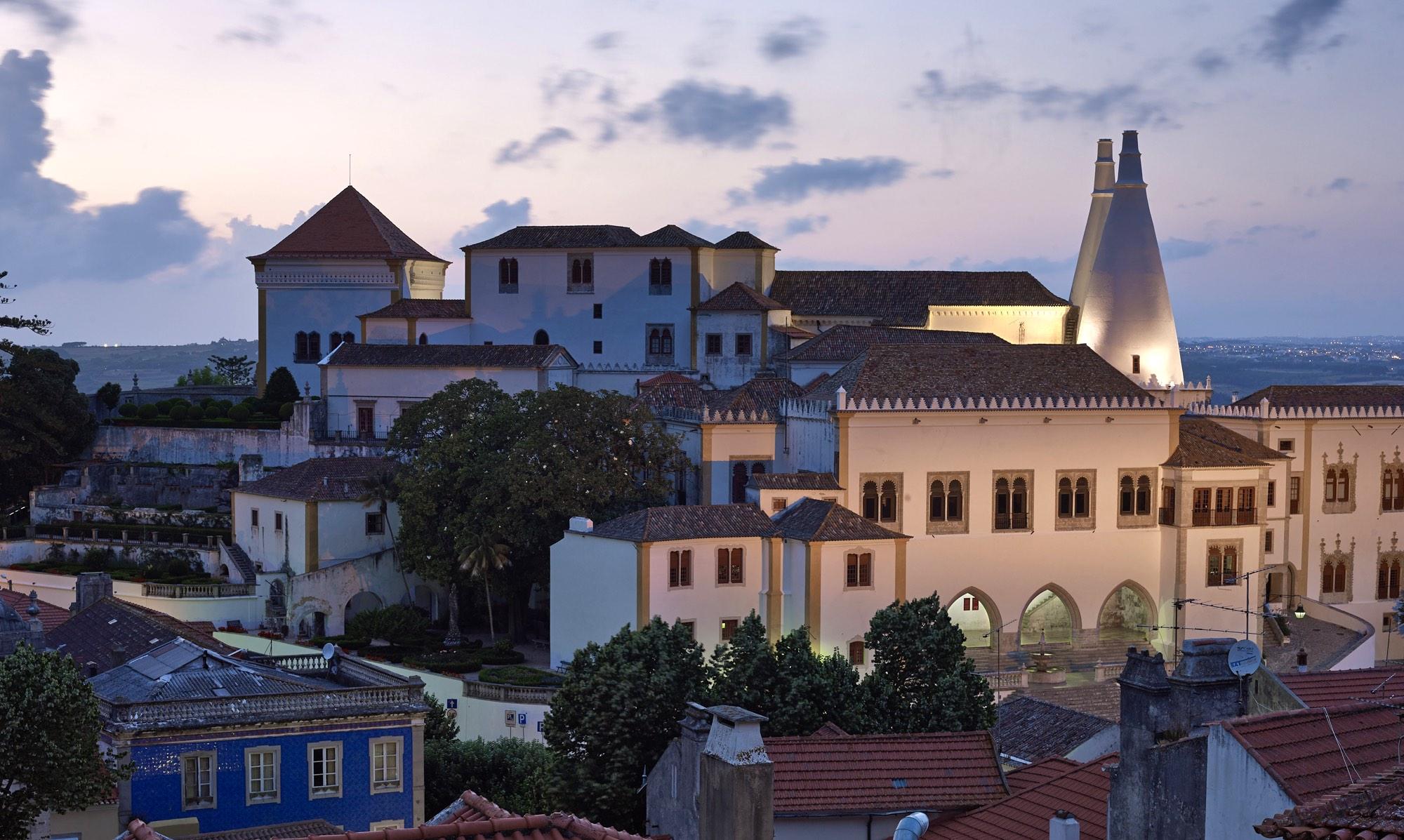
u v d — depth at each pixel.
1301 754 30.92
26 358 134.62
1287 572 113.50
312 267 149.38
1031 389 103.44
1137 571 104.75
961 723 67.00
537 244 142.50
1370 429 115.69
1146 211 140.38
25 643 55.28
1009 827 44.59
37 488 130.88
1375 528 116.25
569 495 101.19
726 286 143.00
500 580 104.25
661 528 91.44
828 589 91.75
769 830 32.22
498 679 91.38
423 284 154.62
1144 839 34.38
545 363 128.75
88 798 51.94
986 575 101.50
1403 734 32.28
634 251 140.38
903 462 100.00
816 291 144.38
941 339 125.94
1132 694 35.97
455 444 104.50
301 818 58.75
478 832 29.61
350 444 129.50
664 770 50.72
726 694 65.81
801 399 105.44
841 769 50.28
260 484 116.56
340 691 60.19
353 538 111.19
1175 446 105.06
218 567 116.56
